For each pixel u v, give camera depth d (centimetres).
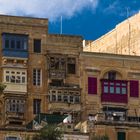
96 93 16812
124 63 17025
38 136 15012
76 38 16938
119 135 15950
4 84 16212
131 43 18162
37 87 16612
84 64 16875
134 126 16038
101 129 15850
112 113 16662
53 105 16550
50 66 16725
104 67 16950
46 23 16850
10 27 16688
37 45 16762
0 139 15100
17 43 16675
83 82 16812
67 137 15300
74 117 16588
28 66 16650
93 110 16725
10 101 16425
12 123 16375
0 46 16612
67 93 16650
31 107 16512
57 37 16875
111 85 16900
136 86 17012
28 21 16775
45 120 15875
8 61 16575
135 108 16912
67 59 16838
